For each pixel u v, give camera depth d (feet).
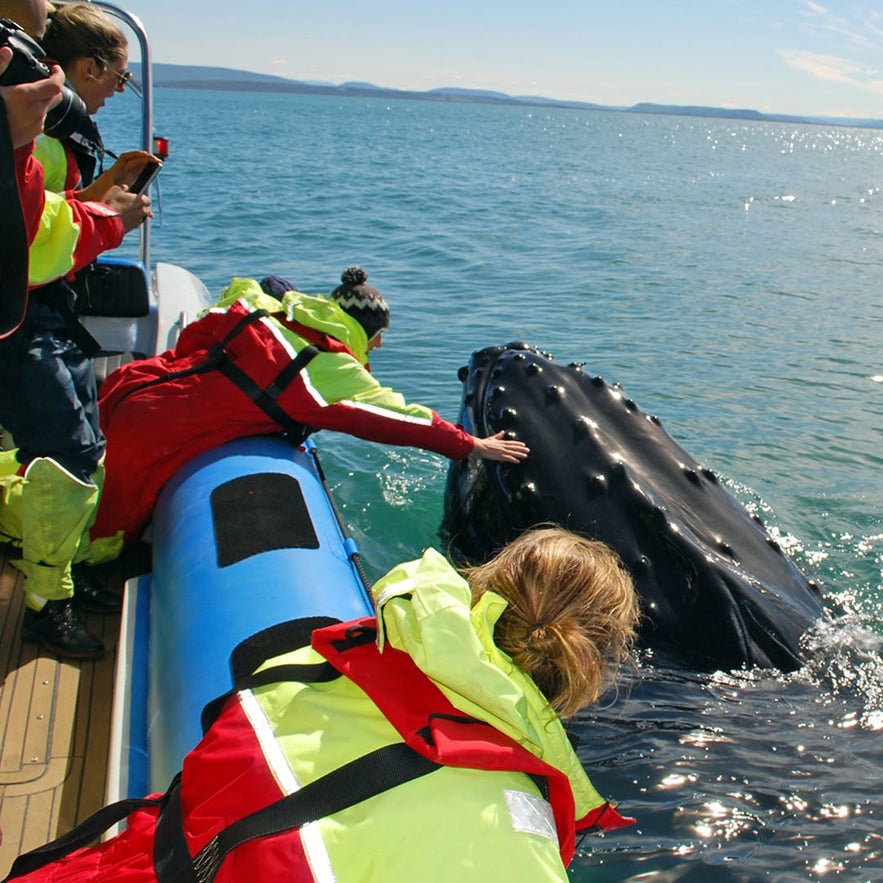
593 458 13.15
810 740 11.14
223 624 9.05
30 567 10.80
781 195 111.24
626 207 84.48
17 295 7.25
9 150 6.99
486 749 5.14
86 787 9.28
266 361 11.87
